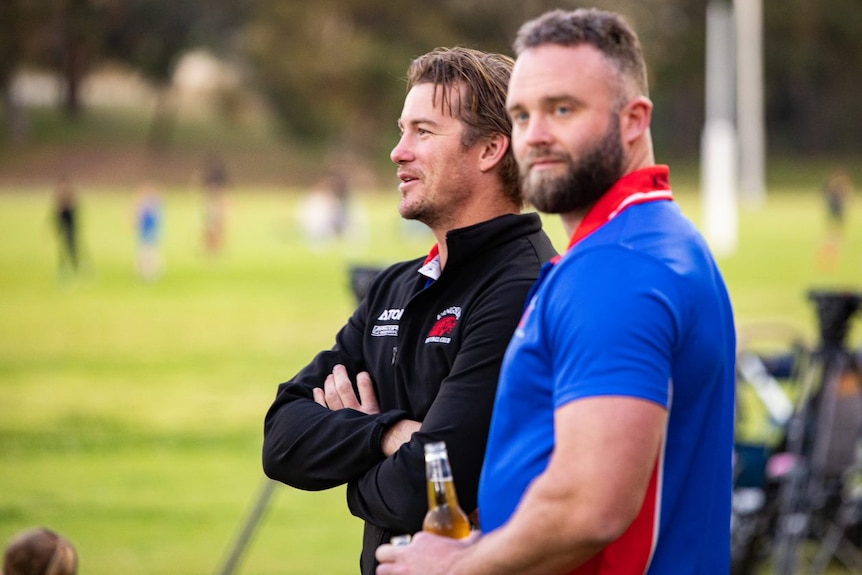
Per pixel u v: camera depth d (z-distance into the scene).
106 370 40.66
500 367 8.15
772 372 20.95
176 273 77.94
